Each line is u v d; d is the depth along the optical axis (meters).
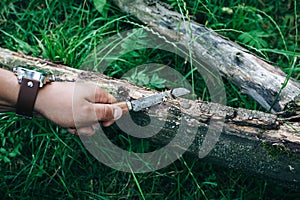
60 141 1.17
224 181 1.20
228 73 1.17
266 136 1.01
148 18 1.24
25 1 1.33
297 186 1.06
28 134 1.20
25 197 1.17
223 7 1.32
